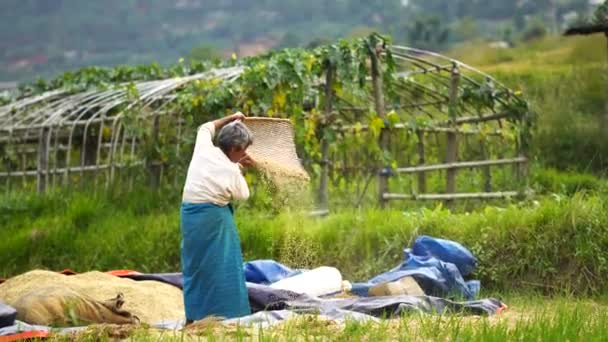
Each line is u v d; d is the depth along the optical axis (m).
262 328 16.72
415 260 23.44
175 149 31.45
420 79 42.00
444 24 154.12
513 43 98.62
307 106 32.69
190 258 19.14
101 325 17.17
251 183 28.94
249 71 29.84
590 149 39.47
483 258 24.62
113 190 31.89
